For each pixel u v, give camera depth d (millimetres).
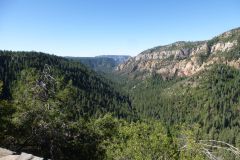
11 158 14969
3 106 28781
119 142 27500
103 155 29984
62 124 29891
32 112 29156
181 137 23625
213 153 22359
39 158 14977
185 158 21844
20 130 29281
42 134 28984
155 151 22641
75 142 30672
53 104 30578
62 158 29672
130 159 23672
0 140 28188
